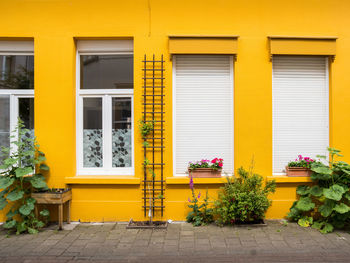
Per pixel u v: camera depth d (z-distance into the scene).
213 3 5.03
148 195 4.95
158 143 4.99
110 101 5.23
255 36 5.04
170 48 4.91
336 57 5.10
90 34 4.99
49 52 4.98
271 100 5.05
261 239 4.14
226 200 4.62
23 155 4.49
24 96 5.28
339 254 3.70
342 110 5.10
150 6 5.01
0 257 3.65
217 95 5.21
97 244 4.02
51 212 4.91
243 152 5.02
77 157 5.17
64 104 4.99
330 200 4.48
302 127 5.24
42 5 4.99
